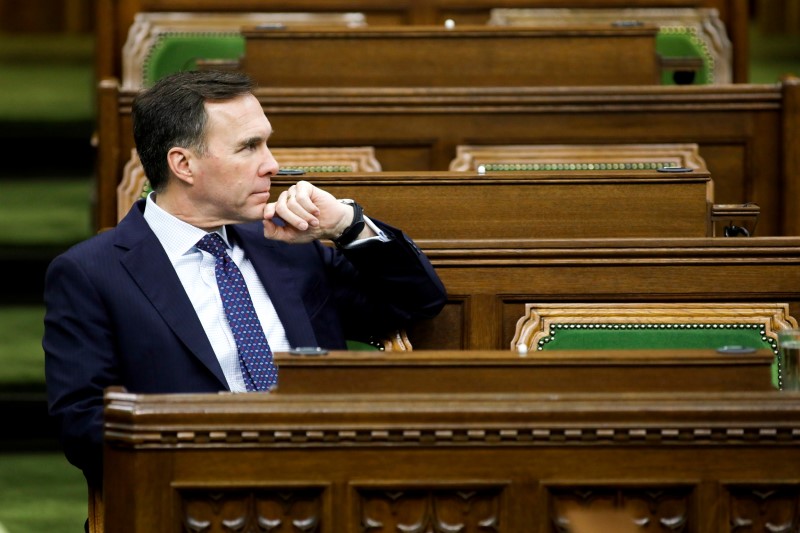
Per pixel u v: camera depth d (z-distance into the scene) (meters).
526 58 12.38
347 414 5.38
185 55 15.41
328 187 8.27
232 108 7.18
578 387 5.57
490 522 5.45
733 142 11.46
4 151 20.91
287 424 5.38
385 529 5.43
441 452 5.41
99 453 6.59
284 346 7.29
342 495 5.41
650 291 7.70
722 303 7.66
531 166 10.98
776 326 7.57
